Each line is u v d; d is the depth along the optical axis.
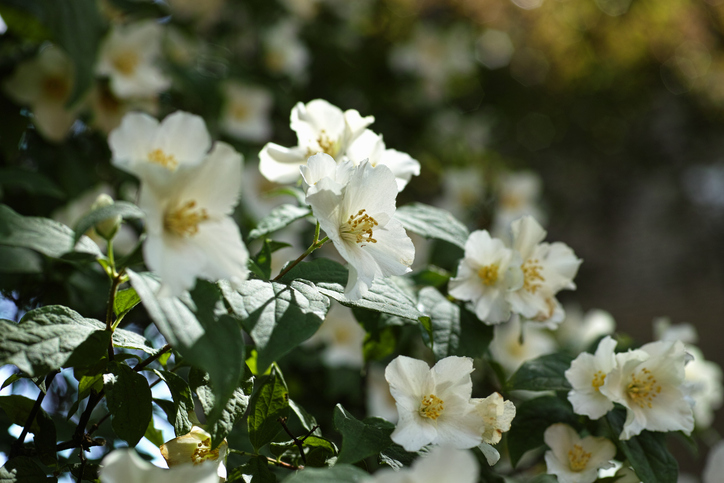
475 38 1.94
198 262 0.62
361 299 0.66
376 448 0.65
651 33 2.48
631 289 2.92
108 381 0.66
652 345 0.71
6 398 0.67
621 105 2.46
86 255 0.63
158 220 0.62
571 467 0.72
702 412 0.88
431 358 0.90
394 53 1.57
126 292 0.66
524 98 2.19
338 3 1.54
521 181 1.39
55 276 0.79
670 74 2.57
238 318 0.63
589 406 0.70
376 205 0.67
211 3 1.18
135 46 0.87
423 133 1.60
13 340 0.63
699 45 2.55
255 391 0.68
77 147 0.88
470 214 1.40
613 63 2.45
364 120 0.72
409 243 0.67
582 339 1.11
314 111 0.72
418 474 0.62
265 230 0.70
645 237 2.85
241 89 1.09
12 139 0.83
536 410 0.74
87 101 0.85
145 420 0.66
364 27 1.68
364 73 1.49
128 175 0.88
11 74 0.84
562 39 2.42
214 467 0.63
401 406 0.66
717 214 2.81
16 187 0.83
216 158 0.63
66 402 0.81
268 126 1.11
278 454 0.68
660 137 2.60
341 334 0.95
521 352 1.02
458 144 1.67
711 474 0.75
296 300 0.64
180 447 0.66
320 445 0.68
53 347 0.63
